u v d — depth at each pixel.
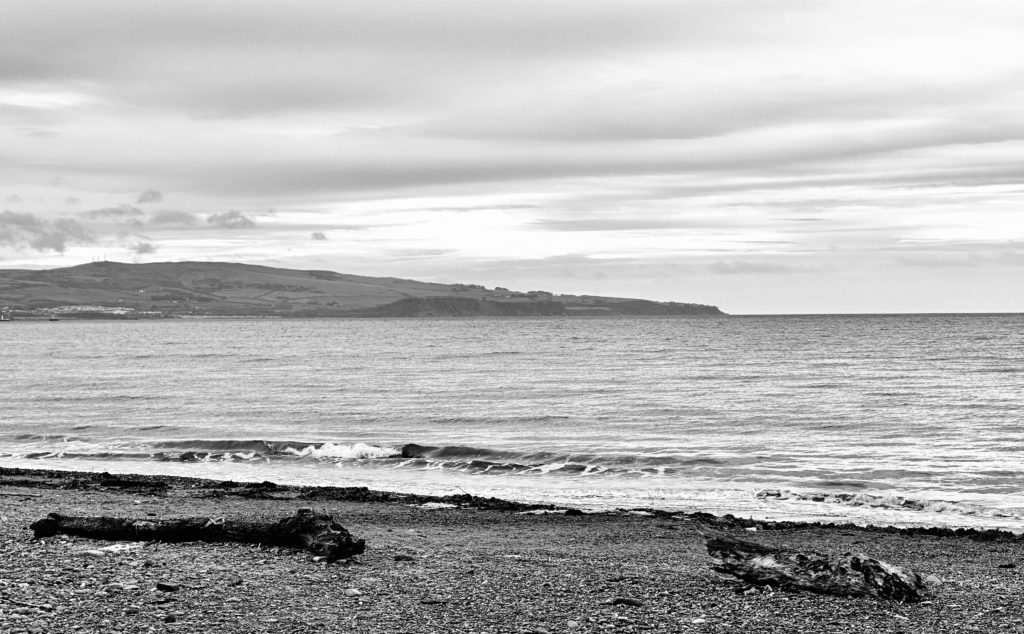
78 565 13.29
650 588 13.32
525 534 19.81
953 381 71.19
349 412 53.12
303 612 11.25
